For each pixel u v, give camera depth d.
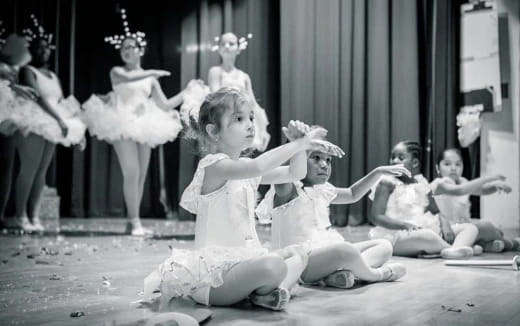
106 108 4.77
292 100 5.89
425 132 5.52
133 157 4.78
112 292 1.99
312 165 2.21
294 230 2.15
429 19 5.50
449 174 3.79
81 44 7.54
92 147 7.47
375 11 5.60
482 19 5.36
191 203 1.83
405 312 1.62
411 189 3.25
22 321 1.53
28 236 4.56
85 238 4.39
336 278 2.03
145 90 4.80
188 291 1.71
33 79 5.17
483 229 3.39
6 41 5.32
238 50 4.70
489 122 5.34
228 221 1.76
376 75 5.60
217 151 1.87
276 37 6.27
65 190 7.56
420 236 3.05
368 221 5.65
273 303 1.62
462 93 5.42
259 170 1.66
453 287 2.06
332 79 5.75
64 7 7.40
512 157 5.26
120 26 7.47
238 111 1.80
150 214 7.36
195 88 4.64
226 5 6.47
